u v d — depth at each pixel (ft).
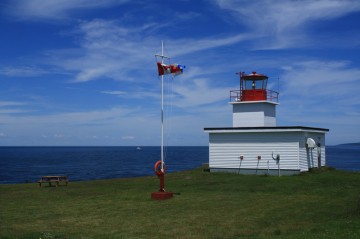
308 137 112.37
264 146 108.78
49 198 74.95
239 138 111.96
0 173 206.28
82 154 570.05
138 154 558.97
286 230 46.34
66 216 56.29
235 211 58.34
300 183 89.40
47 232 46.19
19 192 84.23
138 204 65.72
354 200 65.26
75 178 173.47
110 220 53.26
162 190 72.02
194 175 109.09
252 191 80.53
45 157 448.24
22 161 349.20
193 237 43.93
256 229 47.24
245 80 123.13
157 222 51.60
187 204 64.85
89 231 47.03
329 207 59.62
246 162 110.63
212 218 53.62
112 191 83.71
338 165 265.95
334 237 40.63
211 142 115.75
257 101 119.44
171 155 504.84
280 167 106.42
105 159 383.65
